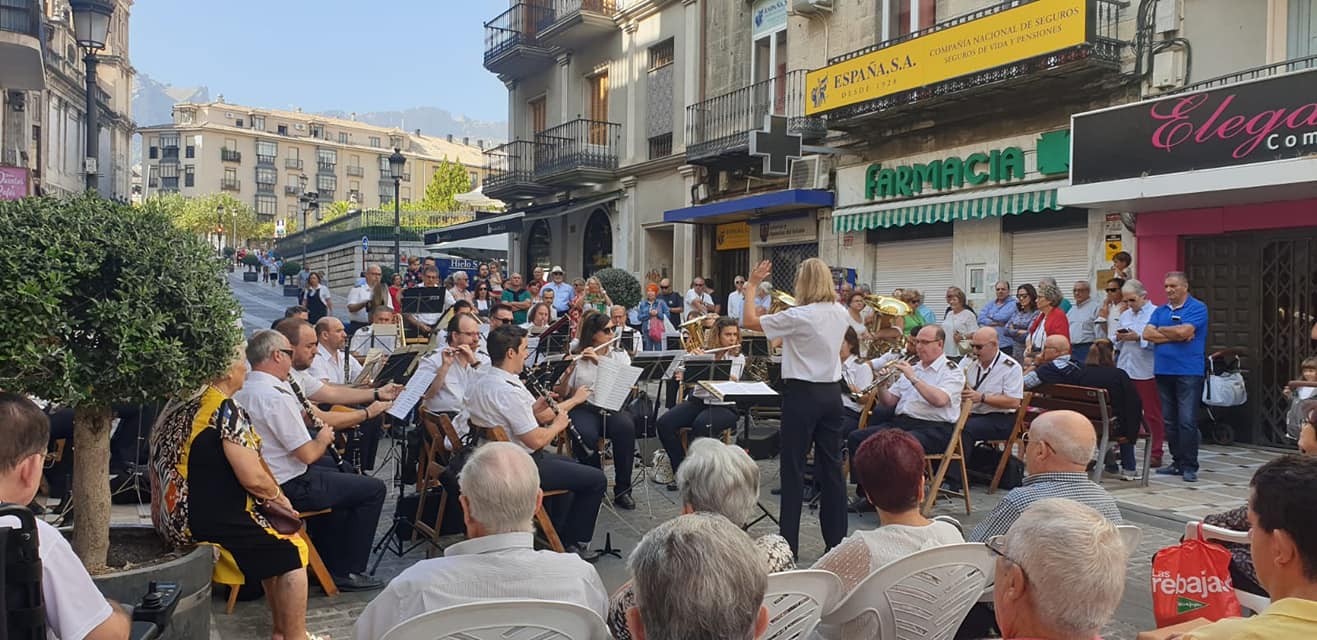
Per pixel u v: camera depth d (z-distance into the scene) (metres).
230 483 4.15
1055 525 2.27
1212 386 10.41
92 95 13.70
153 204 3.83
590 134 22.98
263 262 51.38
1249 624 2.24
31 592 2.42
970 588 3.39
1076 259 12.66
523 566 3.03
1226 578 2.99
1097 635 2.30
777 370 8.61
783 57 17.53
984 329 7.95
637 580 2.13
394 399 6.53
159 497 4.15
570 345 9.13
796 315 5.60
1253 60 10.65
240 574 4.38
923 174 14.41
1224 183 9.59
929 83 13.15
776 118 15.95
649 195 20.91
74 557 2.64
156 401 3.78
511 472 3.11
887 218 14.94
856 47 15.61
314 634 4.71
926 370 7.48
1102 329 10.65
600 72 22.56
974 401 7.54
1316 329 8.28
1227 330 10.92
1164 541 6.65
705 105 19.02
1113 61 11.48
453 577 2.99
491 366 5.82
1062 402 8.42
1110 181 10.73
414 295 14.01
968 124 13.84
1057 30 11.54
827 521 5.76
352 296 15.48
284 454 5.11
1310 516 2.32
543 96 24.92
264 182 119.75
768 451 8.55
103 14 13.70
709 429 7.82
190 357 3.72
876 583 3.20
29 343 3.34
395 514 6.54
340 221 43.12
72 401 3.48
